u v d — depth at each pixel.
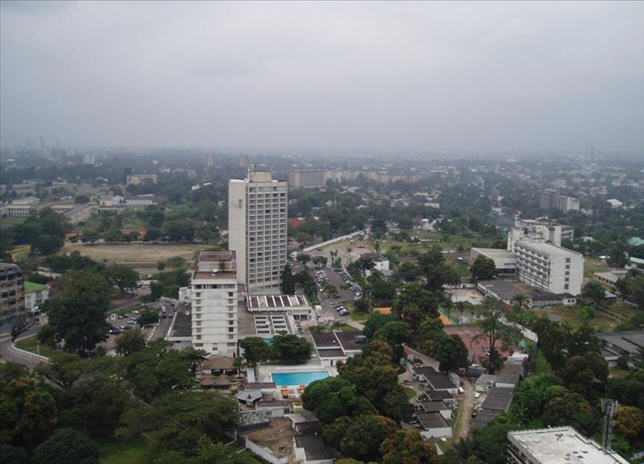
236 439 168.88
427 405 190.88
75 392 174.75
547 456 128.75
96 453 150.12
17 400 159.25
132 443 168.38
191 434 153.62
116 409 170.38
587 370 189.12
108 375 180.62
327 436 159.00
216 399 172.38
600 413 172.50
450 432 174.88
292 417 178.50
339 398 169.88
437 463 146.25
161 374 188.75
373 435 153.38
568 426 154.50
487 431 155.62
